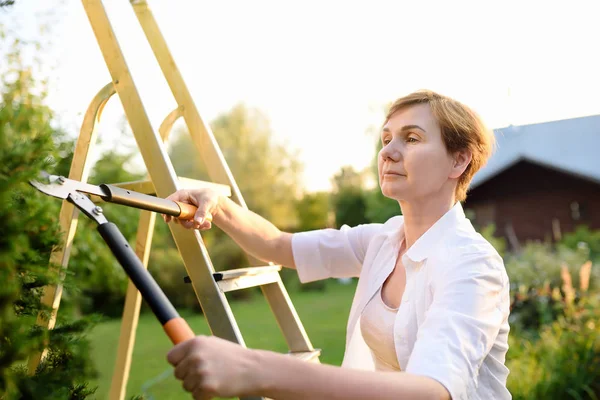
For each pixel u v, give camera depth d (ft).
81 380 4.18
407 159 5.16
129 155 23.02
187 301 41.52
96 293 27.71
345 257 6.44
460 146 5.20
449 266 4.57
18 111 3.89
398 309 5.18
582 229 36.42
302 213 64.85
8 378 3.48
